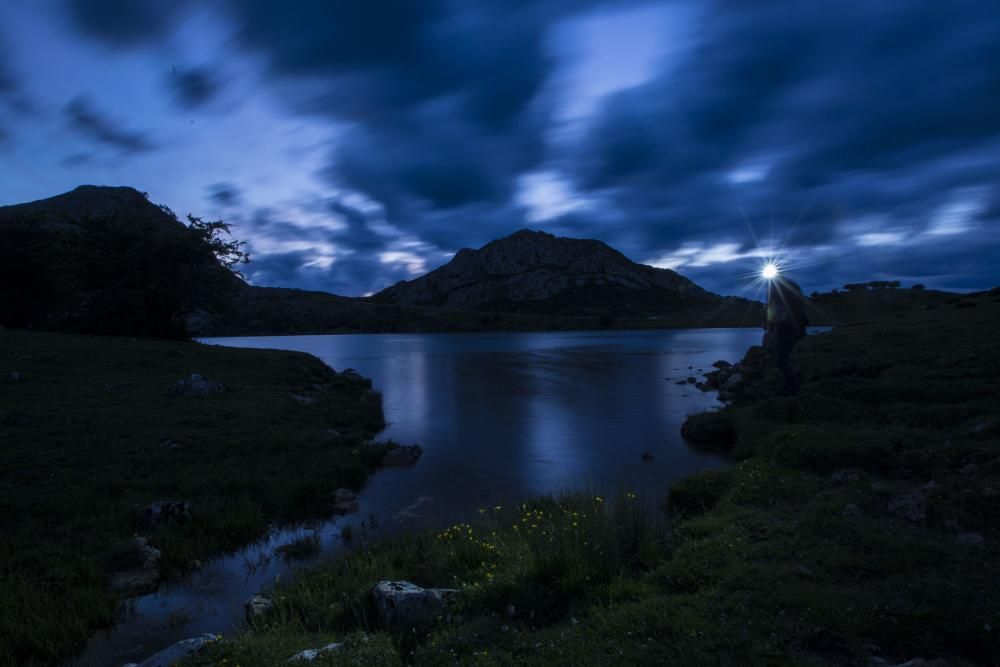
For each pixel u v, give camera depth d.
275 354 35.28
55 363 24.02
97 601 6.83
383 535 9.52
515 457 15.09
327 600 6.36
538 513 8.27
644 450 15.62
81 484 11.07
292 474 12.39
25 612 6.40
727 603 4.96
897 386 14.75
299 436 15.77
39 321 39.97
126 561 8.05
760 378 26.88
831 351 25.89
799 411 14.90
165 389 21.00
